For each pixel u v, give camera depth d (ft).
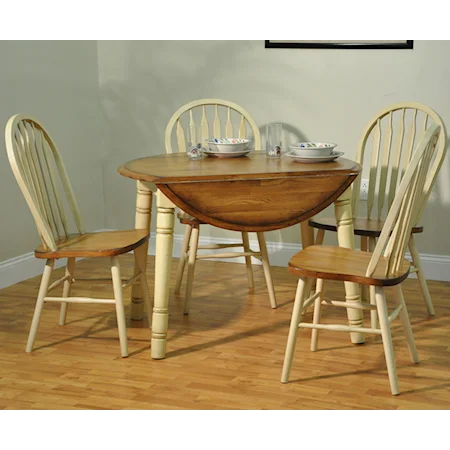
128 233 10.24
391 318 8.32
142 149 14.82
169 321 10.84
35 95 13.24
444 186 12.70
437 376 8.71
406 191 7.79
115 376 8.79
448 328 10.43
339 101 13.23
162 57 14.30
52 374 8.86
